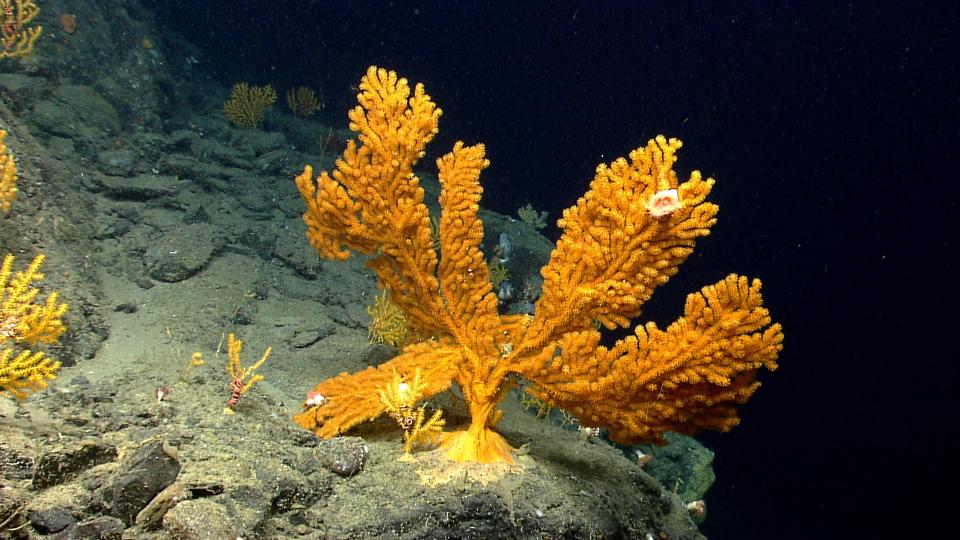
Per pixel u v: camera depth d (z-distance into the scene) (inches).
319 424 147.8
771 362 120.6
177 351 183.6
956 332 1835.6
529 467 145.9
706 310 120.2
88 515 93.0
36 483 95.7
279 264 301.3
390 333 245.4
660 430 134.3
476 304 145.3
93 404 133.4
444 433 148.6
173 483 101.2
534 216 532.1
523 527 123.5
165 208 304.8
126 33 433.1
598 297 130.5
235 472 110.7
